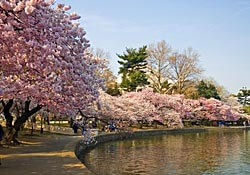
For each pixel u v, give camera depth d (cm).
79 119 3141
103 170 1944
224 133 5572
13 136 2356
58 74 1246
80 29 1303
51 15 1148
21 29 1036
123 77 6481
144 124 5622
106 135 3488
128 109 4672
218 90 8638
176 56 6612
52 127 4434
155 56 6631
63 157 1742
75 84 1316
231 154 2772
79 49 1285
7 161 1591
